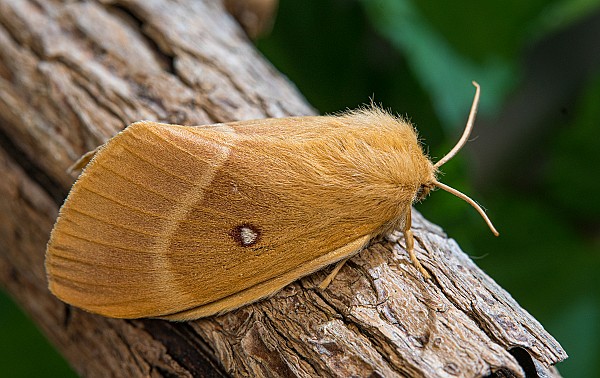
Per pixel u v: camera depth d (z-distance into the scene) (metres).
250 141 0.17
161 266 0.17
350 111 0.18
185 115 0.19
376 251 0.18
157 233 0.17
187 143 0.17
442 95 0.23
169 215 0.17
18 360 0.23
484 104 0.24
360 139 0.17
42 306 0.20
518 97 0.28
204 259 0.17
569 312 0.23
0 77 0.20
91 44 0.20
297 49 0.24
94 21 0.20
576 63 0.28
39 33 0.20
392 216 0.17
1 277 0.20
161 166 0.17
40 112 0.19
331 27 0.24
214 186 0.17
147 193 0.17
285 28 0.24
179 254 0.17
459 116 0.23
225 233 0.17
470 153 0.27
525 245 0.23
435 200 0.22
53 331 0.20
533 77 0.28
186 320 0.18
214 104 0.19
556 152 0.23
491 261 0.23
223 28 0.21
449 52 0.24
